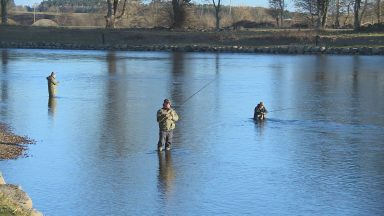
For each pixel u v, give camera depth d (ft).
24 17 580.71
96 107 102.73
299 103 110.32
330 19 416.26
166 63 209.46
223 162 64.69
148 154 68.03
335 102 111.96
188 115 95.55
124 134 79.25
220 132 81.56
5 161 63.67
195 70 181.27
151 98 115.55
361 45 269.03
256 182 57.16
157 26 350.23
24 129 81.76
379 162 65.21
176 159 65.82
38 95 118.32
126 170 61.05
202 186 55.67
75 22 499.10
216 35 304.71
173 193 53.52
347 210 49.29
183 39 307.58
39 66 189.78
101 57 239.09
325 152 69.97
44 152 68.23
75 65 196.54
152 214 48.03
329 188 55.31
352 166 63.41
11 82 141.08
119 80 150.00
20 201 42.27
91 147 71.20
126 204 50.44
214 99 115.24
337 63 208.23
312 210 49.29
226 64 205.57
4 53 257.14
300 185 56.18
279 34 296.10
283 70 181.27
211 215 47.96
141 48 293.23
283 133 81.35
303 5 412.36
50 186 55.16
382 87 135.54
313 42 283.59
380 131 83.30
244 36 300.81
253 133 81.10
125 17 375.86
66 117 92.12
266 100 114.32
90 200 51.37
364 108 104.63
